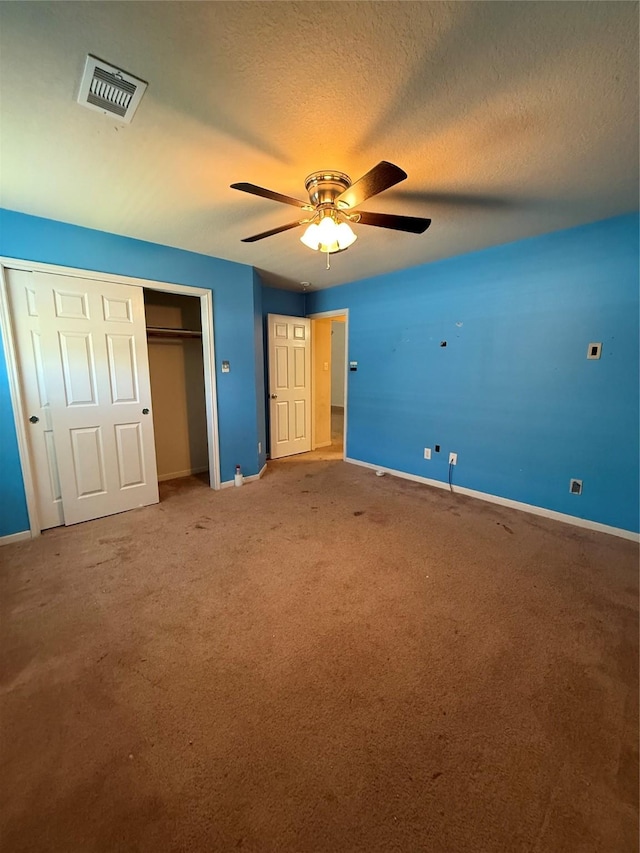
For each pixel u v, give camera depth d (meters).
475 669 1.56
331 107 1.43
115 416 3.09
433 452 3.89
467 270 3.37
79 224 2.67
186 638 1.74
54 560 2.42
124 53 1.18
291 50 1.17
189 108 1.44
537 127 1.55
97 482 3.05
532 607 1.95
